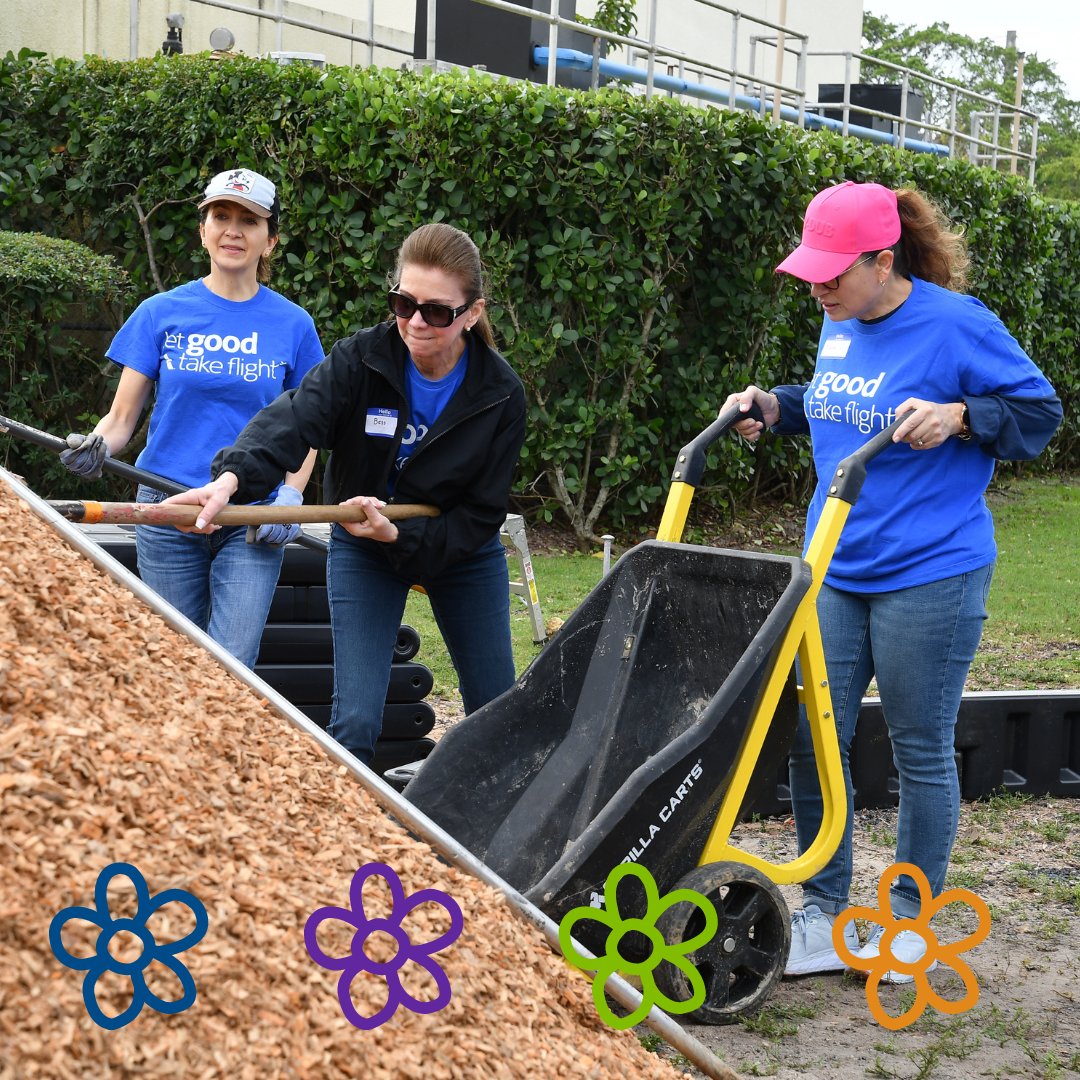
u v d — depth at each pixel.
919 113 19.73
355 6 15.26
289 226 9.64
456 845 2.81
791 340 11.72
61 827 2.15
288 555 5.14
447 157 9.50
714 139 10.14
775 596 3.53
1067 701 5.60
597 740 3.70
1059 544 11.80
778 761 3.64
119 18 12.59
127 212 10.20
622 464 10.24
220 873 2.28
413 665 5.32
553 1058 2.42
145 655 2.74
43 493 10.17
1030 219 14.83
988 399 3.58
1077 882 4.60
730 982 3.53
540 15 11.46
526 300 10.12
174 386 4.27
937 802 3.77
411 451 3.76
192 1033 2.02
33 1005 1.91
